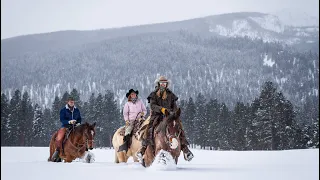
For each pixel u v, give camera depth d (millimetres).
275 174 8648
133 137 12406
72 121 15773
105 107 119500
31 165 12102
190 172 9250
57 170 10039
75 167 11195
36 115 118688
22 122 115062
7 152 33562
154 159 10297
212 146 112938
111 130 118062
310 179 7875
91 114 118500
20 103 119250
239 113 105688
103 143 117250
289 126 84312
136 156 11258
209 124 118188
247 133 87562
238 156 21953
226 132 105562
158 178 7891
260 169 10258
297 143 82500
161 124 10430
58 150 15859
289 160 16047
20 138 115125
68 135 15656
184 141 10586
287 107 86125
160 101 11141
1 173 9320
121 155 13695
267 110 82812
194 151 30969
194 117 129375
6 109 113625
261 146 81750
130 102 13438
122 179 7789
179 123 10375
